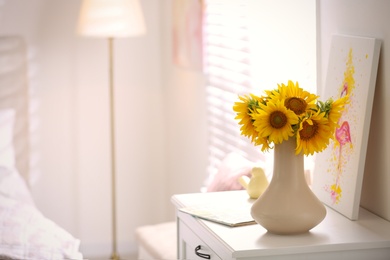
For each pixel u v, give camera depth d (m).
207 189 3.08
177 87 4.45
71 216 4.76
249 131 2.07
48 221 3.41
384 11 2.15
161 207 4.89
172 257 3.16
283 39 2.92
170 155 4.71
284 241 2.02
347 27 2.39
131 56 4.72
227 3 3.55
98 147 4.73
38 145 4.65
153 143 4.82
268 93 2.08
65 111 4.66
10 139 4.18
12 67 4.55
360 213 2.30
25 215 3.36
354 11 2.34
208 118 3.92
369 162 2.31
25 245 3.05
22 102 4.59
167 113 4.71
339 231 2.11
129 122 4.77
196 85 4.08
